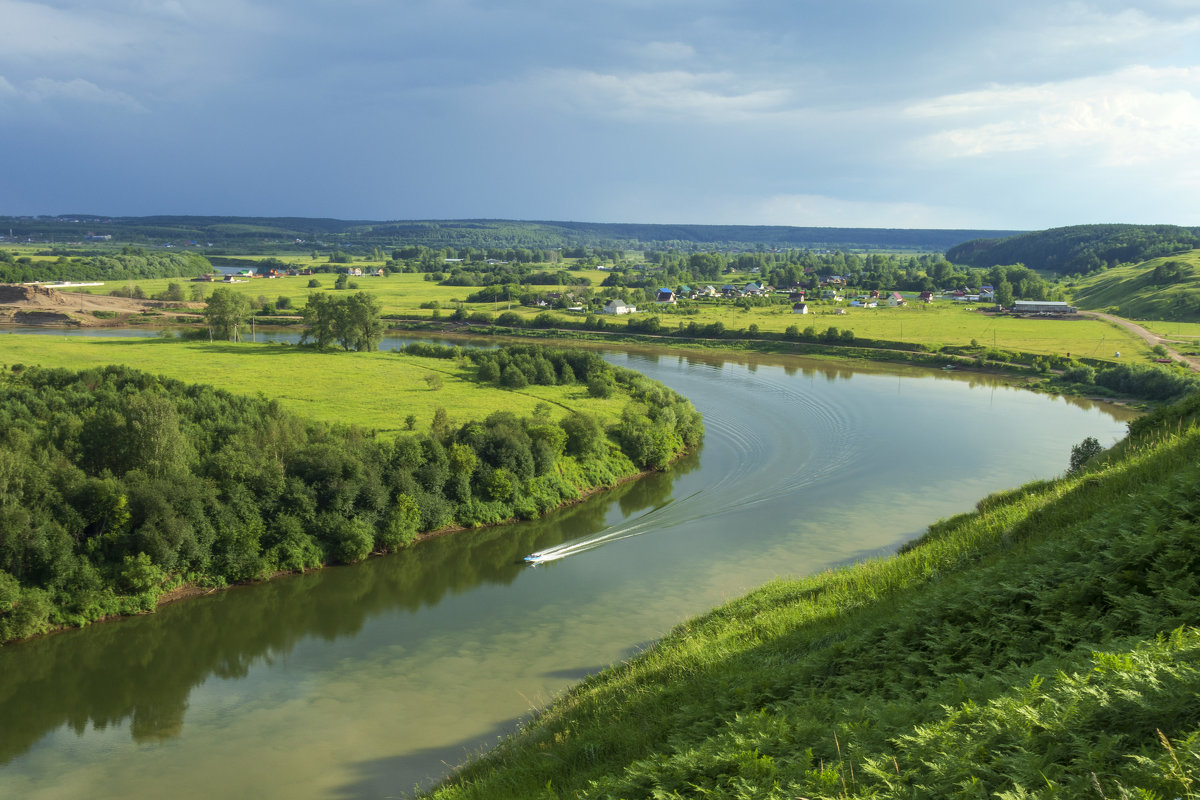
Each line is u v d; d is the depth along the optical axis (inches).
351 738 1756.9
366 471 2906.0
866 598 1294.3
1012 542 1251.2
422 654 2139.5
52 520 2343.8
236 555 2588.6
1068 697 599.5
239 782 1617.9
